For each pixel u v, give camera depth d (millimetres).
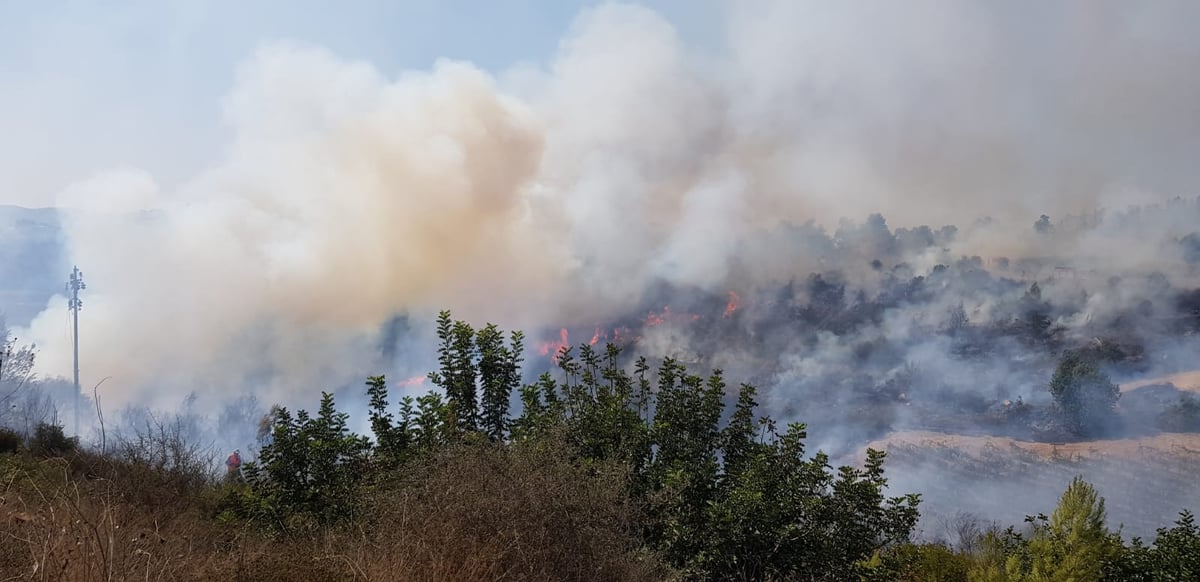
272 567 5465
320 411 8727
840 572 7082
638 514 6875
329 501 7902
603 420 7957
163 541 5648
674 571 6477
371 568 5172
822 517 7312
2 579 4613
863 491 7465
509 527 5781
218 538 7344
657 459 7754
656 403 8461
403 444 8500
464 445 7328
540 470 6457
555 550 5816
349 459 8383
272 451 8344
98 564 4691
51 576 4559
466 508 5859
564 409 8281
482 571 5258
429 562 5301
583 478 6797
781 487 7355
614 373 8633
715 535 6809
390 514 6113
